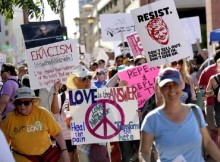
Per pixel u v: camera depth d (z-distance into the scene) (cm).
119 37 1712
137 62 1117
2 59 1305
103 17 1706
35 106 662
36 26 920
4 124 654
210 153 510
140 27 860
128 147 863
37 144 650
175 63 891
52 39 923
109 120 757
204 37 4188
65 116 849
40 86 873
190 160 488
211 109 979
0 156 349
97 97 756
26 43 920
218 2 3009
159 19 854
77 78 813
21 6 817
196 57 1720
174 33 852
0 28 863
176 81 484
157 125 491
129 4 5559
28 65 870
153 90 922
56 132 667
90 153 771
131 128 761
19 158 648
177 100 490
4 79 960
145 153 495
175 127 487
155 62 859
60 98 855
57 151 663
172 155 489
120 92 760
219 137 971
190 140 485
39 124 652
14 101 646
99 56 2191
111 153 899
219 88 958
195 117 493
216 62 1044
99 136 756
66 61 872
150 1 2223
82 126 755
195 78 1341
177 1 4431
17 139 646
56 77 869
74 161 863
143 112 907
